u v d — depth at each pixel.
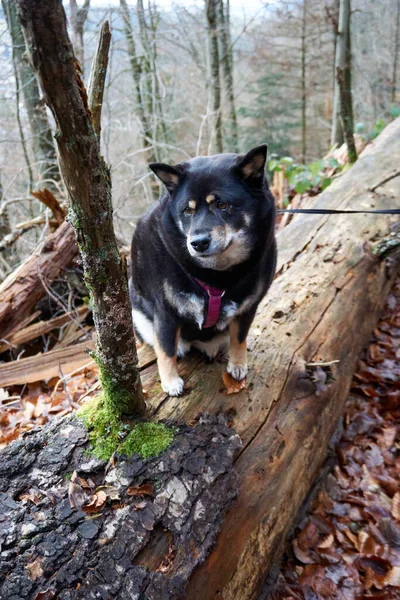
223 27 3.24
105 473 0.57
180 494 0.55
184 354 0.84
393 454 0.87
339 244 1.13
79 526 0.50
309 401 0.77
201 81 3.59
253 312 0.76
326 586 0.66
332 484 0.82
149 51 2.96
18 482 0.55
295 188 1.77
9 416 0.98
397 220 1.21
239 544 0.57
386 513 0.77
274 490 0.65
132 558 0.49
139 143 3.13
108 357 0.58
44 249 1.33
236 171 0.70
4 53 2.05
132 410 0.64
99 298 0.53
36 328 1.28
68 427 0.63
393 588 0.66
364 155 1.52
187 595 0.50
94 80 0.46
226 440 0.64
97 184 0.44
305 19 3.62
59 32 0.34
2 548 0.47
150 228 0.75
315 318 0.93
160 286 0.73
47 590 0.45
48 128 2.18
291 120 4.63
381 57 4.48
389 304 1.24
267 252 0.75
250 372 0.78
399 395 0.97
